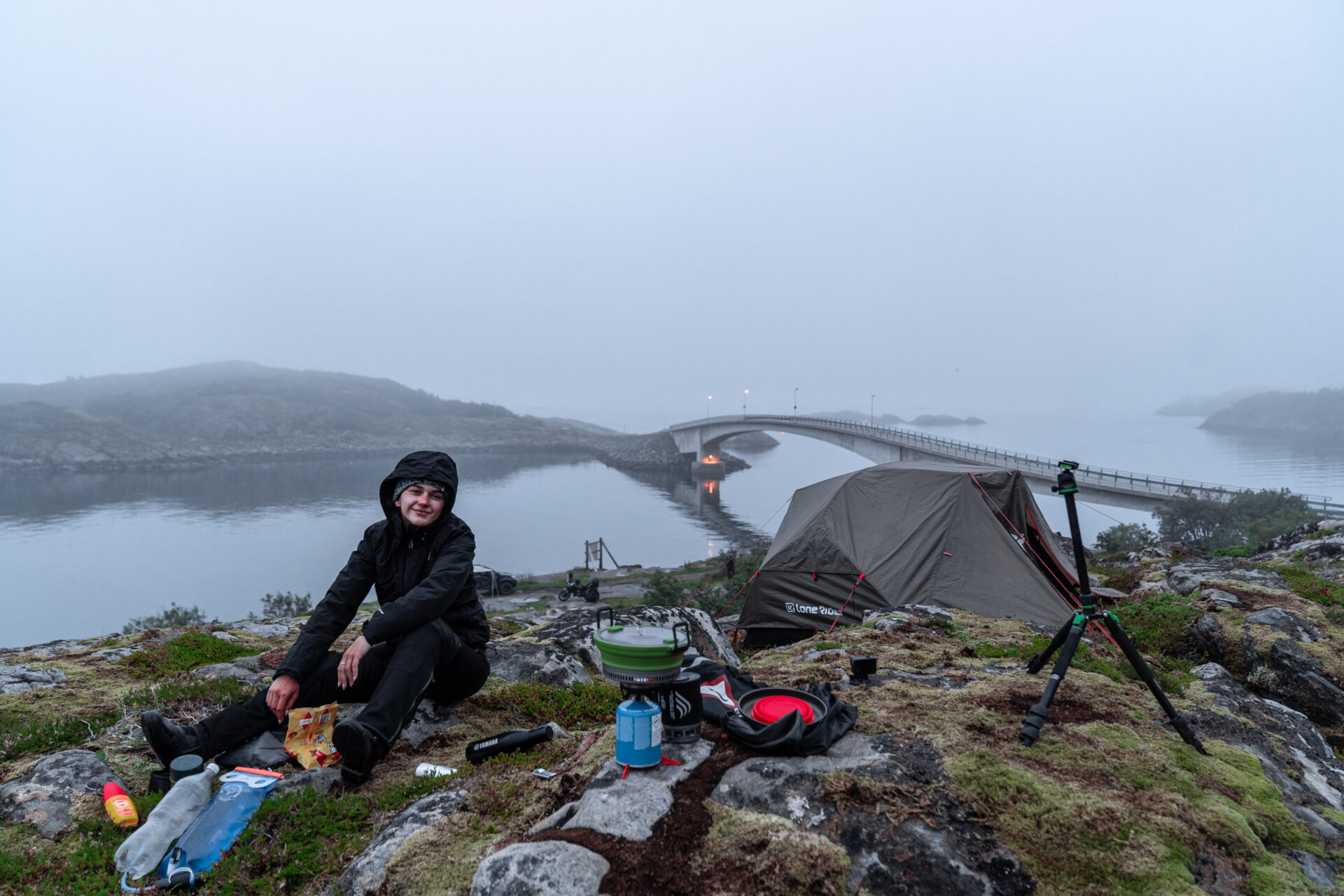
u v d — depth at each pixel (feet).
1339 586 29.14
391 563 13.56
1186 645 23.86
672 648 9.71
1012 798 9.34
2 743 13.60
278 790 11.32
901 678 14.94
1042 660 14.23
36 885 9.25
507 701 16.14
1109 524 308.19
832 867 7.95
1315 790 11.60
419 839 9.13
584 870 7.76
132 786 12.12
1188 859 8.48
